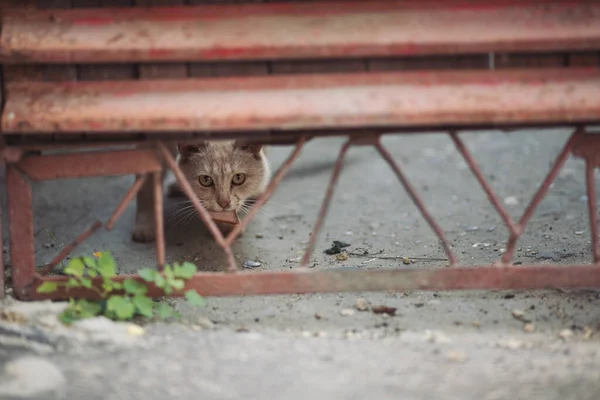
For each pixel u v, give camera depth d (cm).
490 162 880
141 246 659
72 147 464
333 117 436
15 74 446
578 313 486
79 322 451
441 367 408
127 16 441
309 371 402
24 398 370
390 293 536
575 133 455
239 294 470
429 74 444
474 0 442
